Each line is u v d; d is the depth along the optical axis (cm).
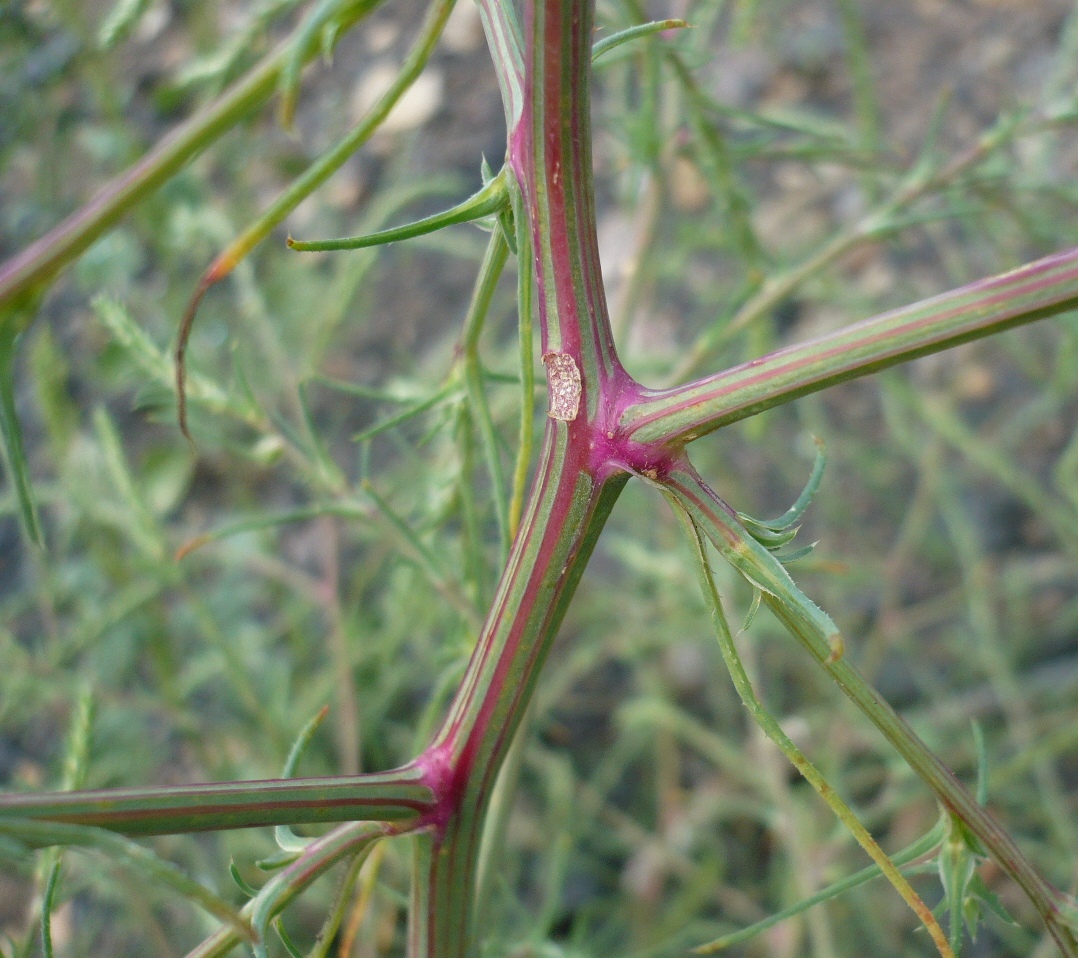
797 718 36
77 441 33
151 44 46
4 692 30
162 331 36
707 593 10
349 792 11
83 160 40
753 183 47
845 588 37
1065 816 31
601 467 10
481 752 11
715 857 33
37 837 8
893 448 43
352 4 7
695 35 25
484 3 11
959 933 11
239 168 37
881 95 49
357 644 31
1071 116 24
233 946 11
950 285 43
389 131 48
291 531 41
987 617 33
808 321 44
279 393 35
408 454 21
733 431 43
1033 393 43
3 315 8
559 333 10
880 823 35
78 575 32
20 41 28
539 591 11
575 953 22
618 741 39
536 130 10
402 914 32
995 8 51
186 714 29
